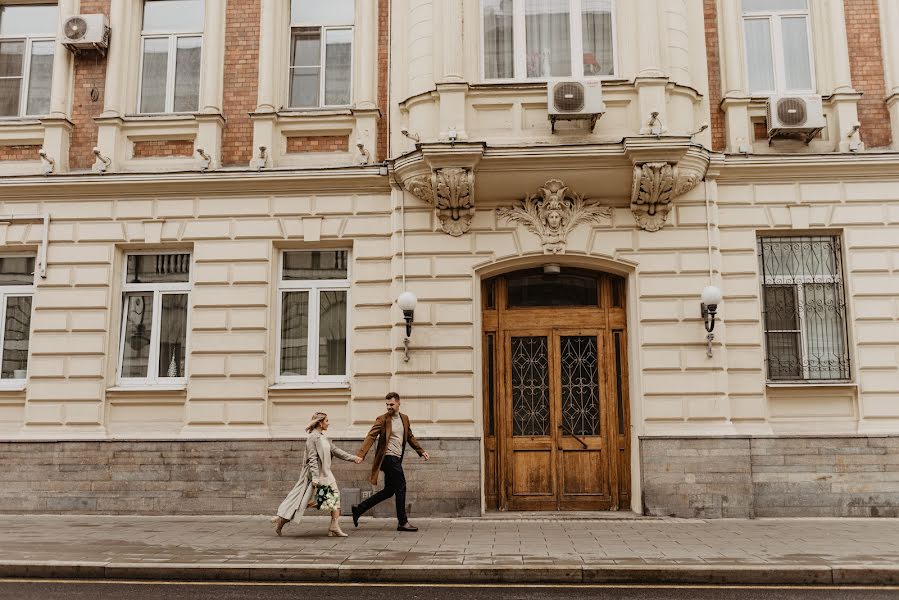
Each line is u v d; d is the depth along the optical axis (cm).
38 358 1178
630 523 1044
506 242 1154
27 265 1234
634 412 1140
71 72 1255
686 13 1180
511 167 1113
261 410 1150
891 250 1141
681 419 1105
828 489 1097
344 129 1212
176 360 1207
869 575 748
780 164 1143
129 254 1229
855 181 1155
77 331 1182
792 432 1116
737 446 1091
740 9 1219
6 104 1279
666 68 1134
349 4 1278
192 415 1153
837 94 1162
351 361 1168
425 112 1139
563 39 1190
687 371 1113
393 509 1108
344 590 719
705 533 962
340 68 1267
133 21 1270
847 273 1144
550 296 1202
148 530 998
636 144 1072
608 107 1124
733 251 1148
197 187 1194
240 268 1184
